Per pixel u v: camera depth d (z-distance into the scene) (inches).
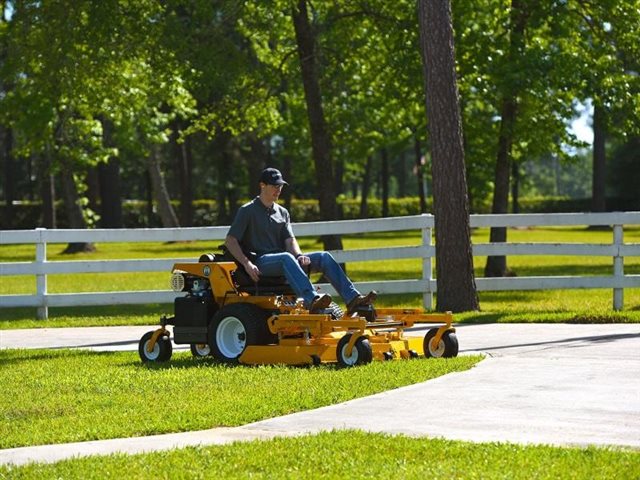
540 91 1123.9
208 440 361.7
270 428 379.2
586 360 528.7
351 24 1206.9
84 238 887.7
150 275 1551.4
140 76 1232.2
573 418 384.8
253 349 532.4
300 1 1170.0
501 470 305.7
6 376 526.3
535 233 3122.5
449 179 797.9
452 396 429.7
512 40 1154.7
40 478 311.3
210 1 1104.8
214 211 3607.3
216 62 1112.8
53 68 1085.8
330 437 353.1
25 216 3393.2
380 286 859.4
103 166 2524.6
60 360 592.1
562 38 1169.4
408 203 3882.9
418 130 1337.4
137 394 452.8
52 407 429.4
